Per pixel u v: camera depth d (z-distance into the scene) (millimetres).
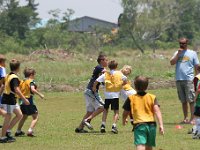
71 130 34188
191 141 29078
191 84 37438
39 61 116312
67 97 60844
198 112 29969
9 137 29500
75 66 100125
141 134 20391
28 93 31406
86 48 197875
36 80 75062
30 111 31422
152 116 20750
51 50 131375
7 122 29125
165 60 118688
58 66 99625
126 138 30266
